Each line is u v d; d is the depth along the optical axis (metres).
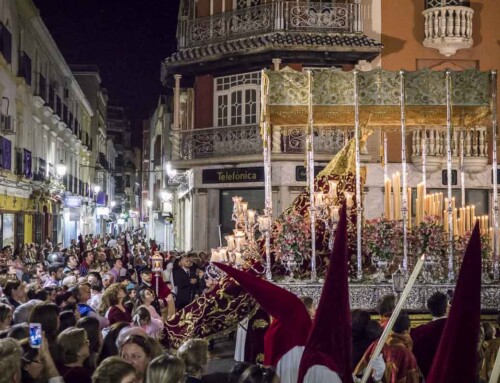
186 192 29.28
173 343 10.42
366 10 23.72
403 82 12.51
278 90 12.74
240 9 24.33
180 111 27.50
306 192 13.03
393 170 23.09
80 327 6.70
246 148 23.72
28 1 29.11
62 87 42.59
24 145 29.88
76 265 17.45
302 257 12.08
